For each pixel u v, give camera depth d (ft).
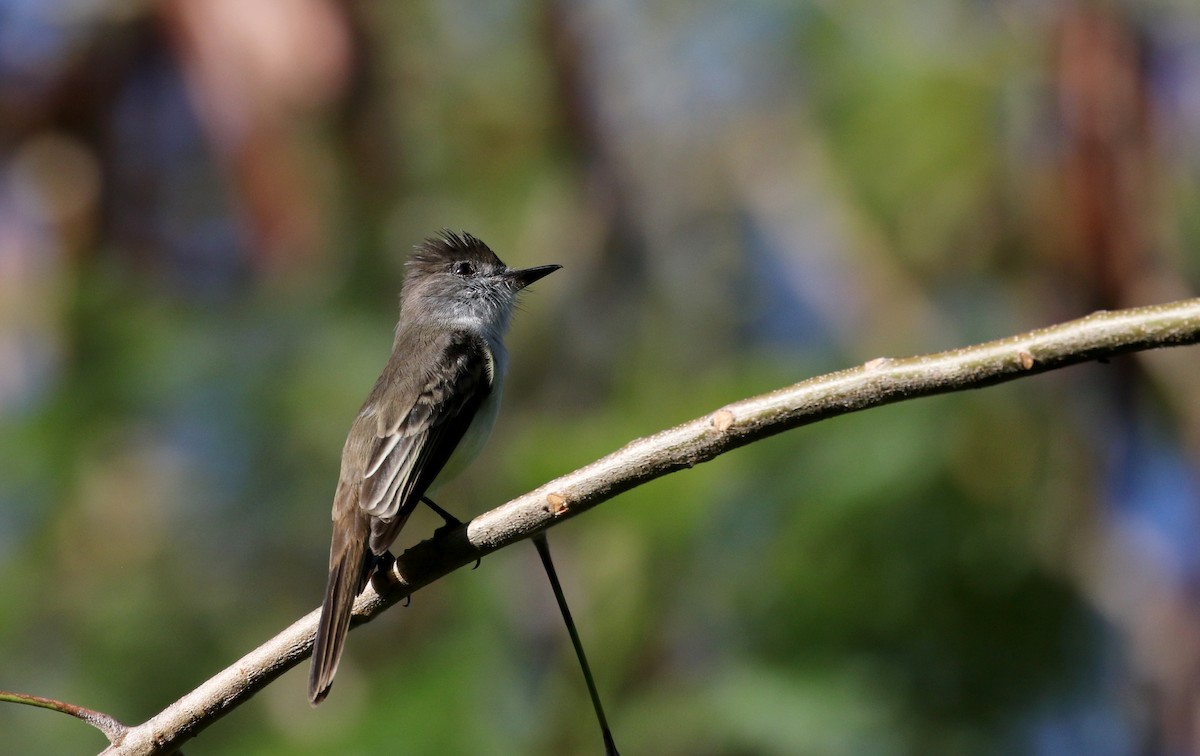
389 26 44.52
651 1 50.85
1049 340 18.49
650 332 48.44
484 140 47.19
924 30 44.11
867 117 43.70
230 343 44.78
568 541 35.01
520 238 47.50
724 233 50.60
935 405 33.81
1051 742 36.65
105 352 43.55
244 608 44.52
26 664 42.11
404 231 45.39
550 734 32.86
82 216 44.55
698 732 31.78
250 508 45.03
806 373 35.73
